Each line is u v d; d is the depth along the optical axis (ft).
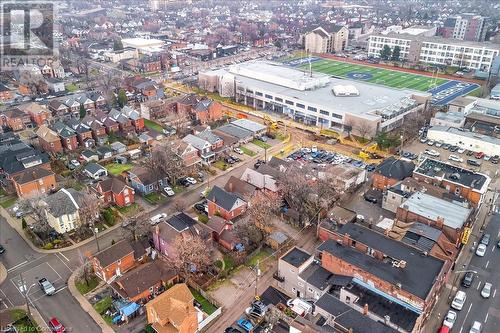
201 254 267.59
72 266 282.97
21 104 585.22
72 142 445.78
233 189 355.97
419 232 274.98
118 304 246.68
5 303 251.39
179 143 413.59
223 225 303.07
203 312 243.60
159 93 628.28
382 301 229.86
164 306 228.22
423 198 315.78
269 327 232.32
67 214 311.68
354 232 275.80
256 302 248.52
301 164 392.27
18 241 307.99
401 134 483.10
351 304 234.38
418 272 236.22
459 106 539.70
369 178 403.34
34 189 357.00
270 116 563.48
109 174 402.72
